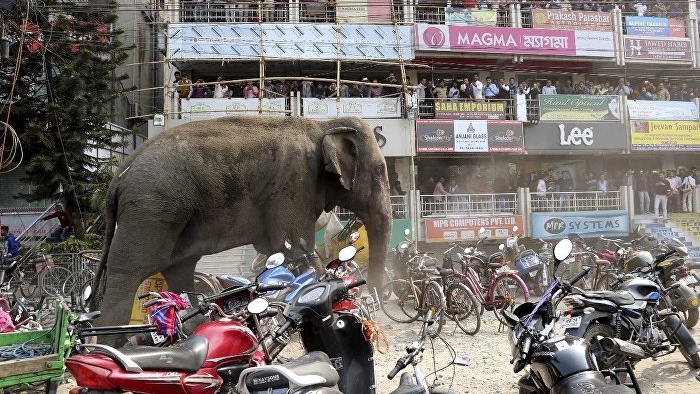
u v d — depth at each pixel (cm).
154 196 754
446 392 397
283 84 2098
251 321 496
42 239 2012
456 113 2075
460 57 2175
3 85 1828
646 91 2316
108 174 1962
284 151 855
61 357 443
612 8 2325
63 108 1831
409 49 2100
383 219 964
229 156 810
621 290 641
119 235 750
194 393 390
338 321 466
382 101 2017
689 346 692
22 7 1753
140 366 371
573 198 2105
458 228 1967
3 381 410
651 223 2131
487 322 1063
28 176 1961
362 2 2181
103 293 788
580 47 2222
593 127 2170
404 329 1004
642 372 699
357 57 2050
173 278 818
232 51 1977
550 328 440
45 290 1481
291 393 356
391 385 670
